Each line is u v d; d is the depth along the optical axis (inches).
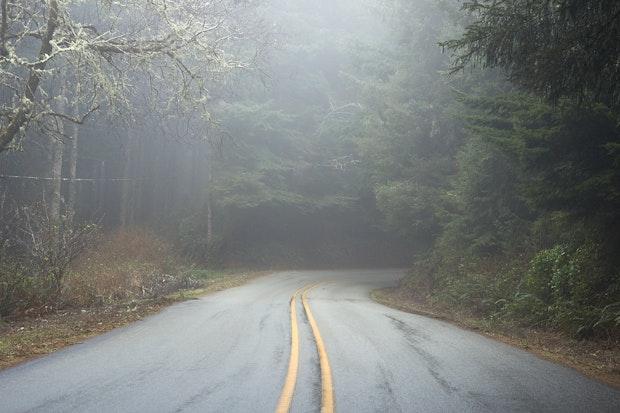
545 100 351.6
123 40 654.5
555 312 482.0
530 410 225.5
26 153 1139.9
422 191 965.2
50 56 559.5
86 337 389.1
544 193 399.5
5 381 254.2
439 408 223.8
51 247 601.0
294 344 364.8
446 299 739.4
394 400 233.8
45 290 573.0
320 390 246.7
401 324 496.7
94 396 229.1
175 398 228.1
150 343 360.8
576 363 345.4
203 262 1320.1
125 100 701.3
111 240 1136.2
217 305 612.4
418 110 991.0
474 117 504.1
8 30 638.5
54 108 984.9
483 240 736.3
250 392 240.1
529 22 309.6
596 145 386.6
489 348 382.0
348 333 423.2
